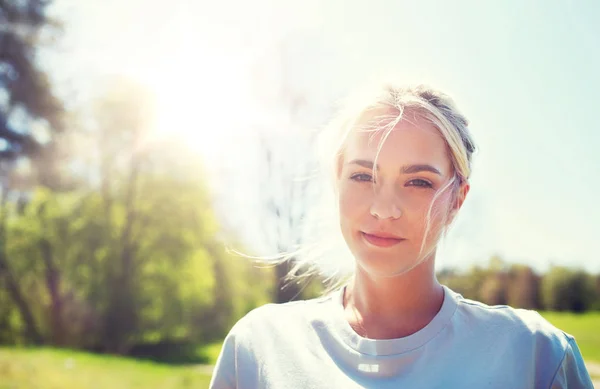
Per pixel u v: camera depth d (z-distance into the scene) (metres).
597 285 20.56
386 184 1.31
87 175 26.25
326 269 1.59
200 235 25.73
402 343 1.34
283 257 1.67
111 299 24.89
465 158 1.35
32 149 25.17
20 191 25.41
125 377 12.60
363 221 1.31
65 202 25.31
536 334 1.38
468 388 1.29
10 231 24.73
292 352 1.44
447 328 1.37
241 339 1.54
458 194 1.39
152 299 25.64
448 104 1.38
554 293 20.09
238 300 26.48
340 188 1.37
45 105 25.06
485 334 1.38
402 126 1.31
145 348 25.56
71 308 25.08
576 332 17.03
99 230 25.06
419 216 1.29
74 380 11.99
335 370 1.38
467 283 15.77
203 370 16.77
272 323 1.53
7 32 24.41
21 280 24.97
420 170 1.30
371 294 1.42
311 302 1.57
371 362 1.35
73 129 25.78
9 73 24.53
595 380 10.96
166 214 25.58
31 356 13.91
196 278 26.14
